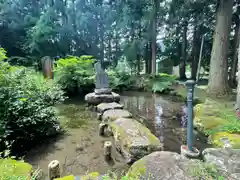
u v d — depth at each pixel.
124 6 10.87
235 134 2.78
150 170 1.50
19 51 10.59
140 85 9.48
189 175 1.39
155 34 10.27
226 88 6.53
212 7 8.02
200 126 3.29
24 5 11.33
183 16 9.17
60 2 11.41
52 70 6.83
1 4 10.00
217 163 1.59
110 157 2.32
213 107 4.12
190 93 2.02
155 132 3.31
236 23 8.93
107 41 13.08
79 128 3.54
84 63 7.96
